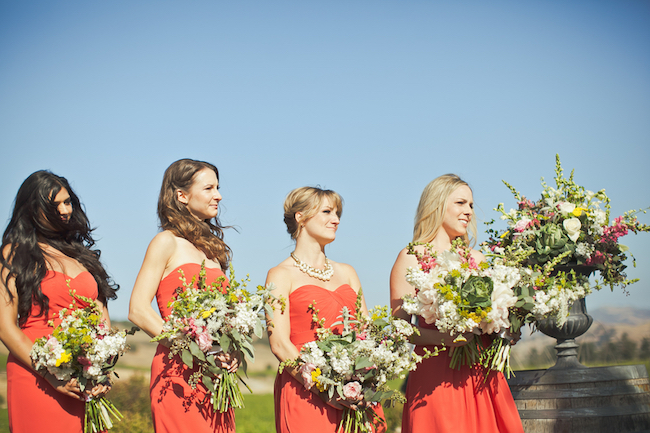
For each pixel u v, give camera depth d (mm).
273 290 3482
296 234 3768
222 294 3252
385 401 3285
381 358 3158
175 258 3457
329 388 3234
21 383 3059
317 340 3447
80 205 3516
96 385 3129
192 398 3234
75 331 2953
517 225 4309
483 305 3223
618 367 4375
